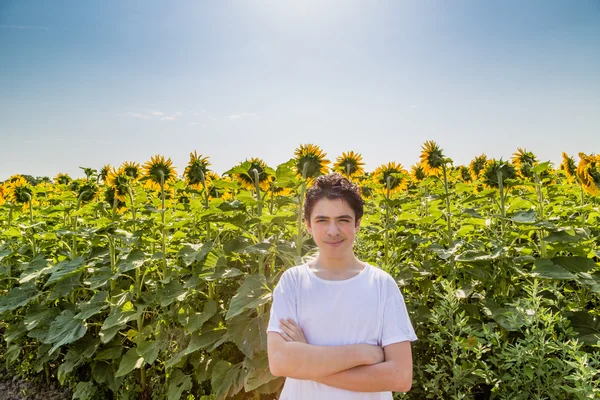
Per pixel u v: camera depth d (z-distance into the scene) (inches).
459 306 133.3
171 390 136.9
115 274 149.6
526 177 182.9
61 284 168.9
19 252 203.2
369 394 69.0
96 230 157.5
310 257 115.7
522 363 103.0
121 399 152.6
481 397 127.3
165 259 155.3
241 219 134.0
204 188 156.2
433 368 109.6
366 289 72.2
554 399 92.9
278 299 74.9
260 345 118.1
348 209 72.7
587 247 135.9
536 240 169.6
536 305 101.9
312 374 67.4
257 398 129.6
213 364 137.4
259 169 145.7
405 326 71.0
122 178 174.7
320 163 142.3
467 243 148.3
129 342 168.4
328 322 71.4
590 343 111.0
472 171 234.7
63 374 155.8
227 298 156.3
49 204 259.6
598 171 139.3
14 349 186.1
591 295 143.5
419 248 176.6
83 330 150.9
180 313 138.9
